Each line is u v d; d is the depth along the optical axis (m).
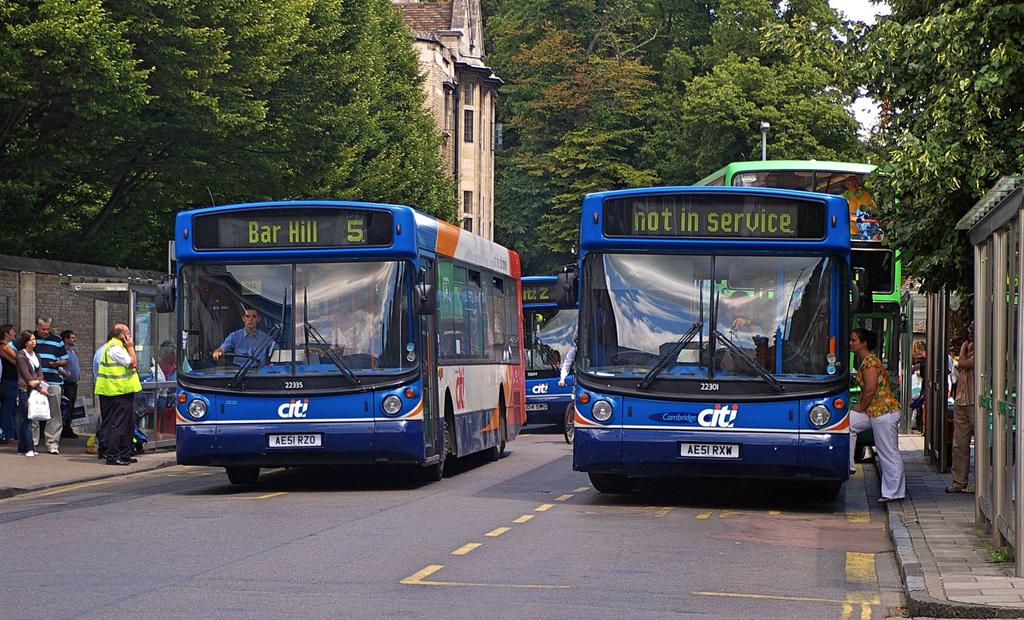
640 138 182.50
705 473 39.00
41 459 55.81
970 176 40.09
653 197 39.69
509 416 61.16
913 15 43.03
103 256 89.44
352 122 97.56
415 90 135.50
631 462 39.12
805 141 152.75
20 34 63.66
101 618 21.86
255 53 80.62
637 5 189.50
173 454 60.62
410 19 199.88
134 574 26.47
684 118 157.50
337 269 43.28
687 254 39.66
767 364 39.00
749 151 156.12
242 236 43.41
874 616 23.64
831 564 29.61
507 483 47.22
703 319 39.28
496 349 58.16
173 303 43.62
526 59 184.38
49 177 73.81
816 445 38.56
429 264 45.81
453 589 25.03
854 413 41.31
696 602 24.38
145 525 34.53
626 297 39.69
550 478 49.41
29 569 27.19
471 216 198.62
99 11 66.50
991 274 31.06
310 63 90.31
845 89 44.16
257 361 42.88
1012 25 39.81
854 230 62.19
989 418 32.19
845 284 39.34
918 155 40.16
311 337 42.97
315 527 34.03
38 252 84.62
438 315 46.94
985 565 27.52
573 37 184.62
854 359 60.75
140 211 87.75
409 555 29.23
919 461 60.06
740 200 39.53
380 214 43.28
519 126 186.75
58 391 58.47
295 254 43.22
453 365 48.97
